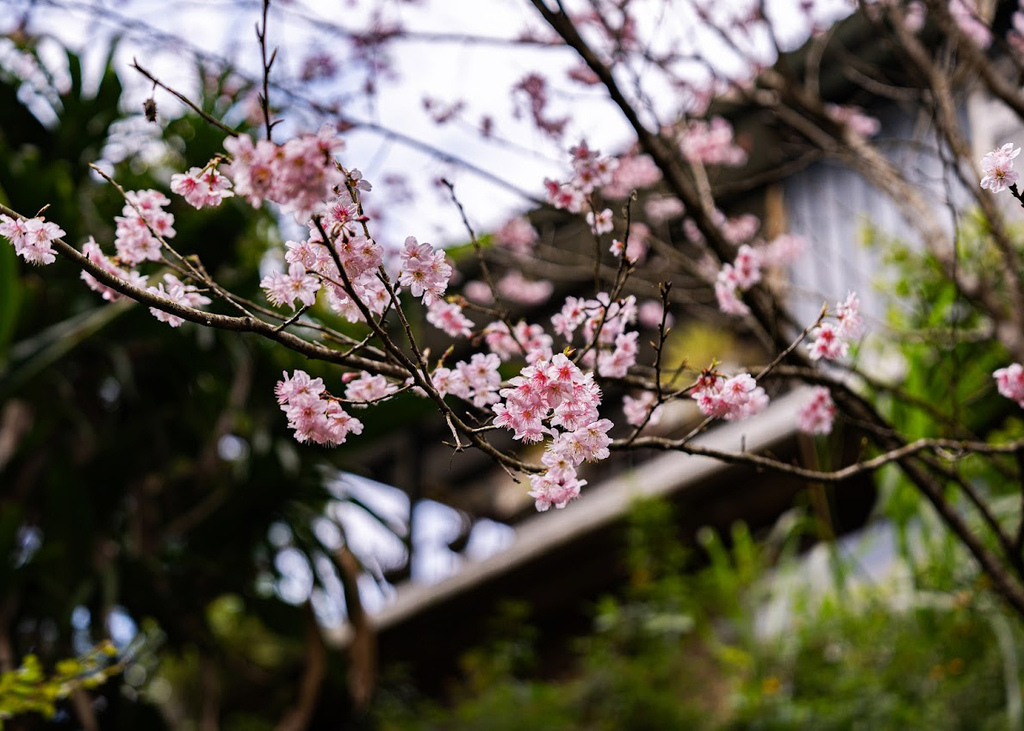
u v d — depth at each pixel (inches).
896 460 85.8
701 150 135.1
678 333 229.8
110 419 173.6
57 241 52.9
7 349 145.3
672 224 153.3
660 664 192.2
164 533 167.8
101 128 165.2
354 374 64.3
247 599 170.9
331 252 51.2
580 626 256.4
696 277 115.8
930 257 141.4
